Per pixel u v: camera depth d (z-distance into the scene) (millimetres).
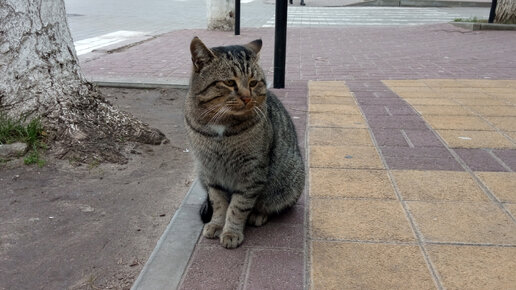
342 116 1380
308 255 690
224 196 786
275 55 1691
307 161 1039
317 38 3236
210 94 676
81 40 2820
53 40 1088
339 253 693
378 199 862
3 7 1007
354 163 1030
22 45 1039
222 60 670
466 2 5977
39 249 720
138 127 1166
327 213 812
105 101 1202
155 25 3760
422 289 611
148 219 820
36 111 1066
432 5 6062
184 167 1051
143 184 956
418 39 3158
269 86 1759
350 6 6156
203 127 702
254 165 713
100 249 726
